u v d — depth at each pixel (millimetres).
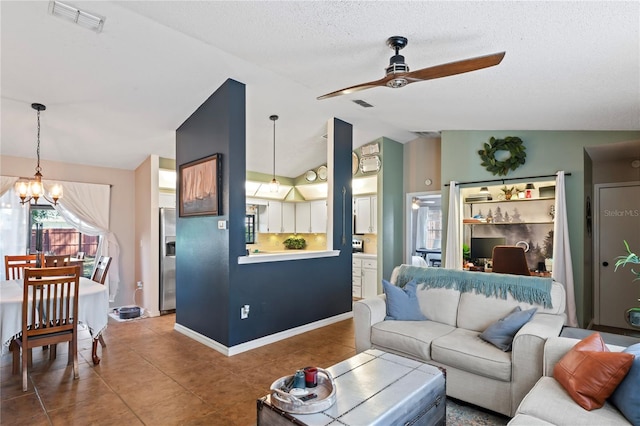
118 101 3795
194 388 2852
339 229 4953
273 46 2791
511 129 4648
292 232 7688
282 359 3471
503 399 2346
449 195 5094
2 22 2533
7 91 3393
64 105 3715
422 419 1853
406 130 5547
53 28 2646
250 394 2760
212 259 3846
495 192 5289
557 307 2713
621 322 4891
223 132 3729
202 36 2742
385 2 1909
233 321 3625
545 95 3035
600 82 2598
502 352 2438
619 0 1575
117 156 5145
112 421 2371
